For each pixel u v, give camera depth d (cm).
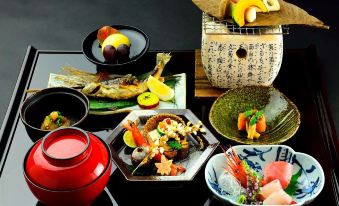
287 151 105
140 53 125
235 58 115
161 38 164
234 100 116
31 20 171
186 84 122
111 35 124
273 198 98
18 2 175
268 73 117
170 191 103
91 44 127
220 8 113
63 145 95
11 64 160
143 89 117
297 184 104
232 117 115
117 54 120
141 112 112
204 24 115
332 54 159
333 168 107
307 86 121
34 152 96
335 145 111
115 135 108
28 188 104
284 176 102
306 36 164
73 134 96
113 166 107
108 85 119
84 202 97
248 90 116
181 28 167
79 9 174
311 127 113
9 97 153
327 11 170
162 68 120
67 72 124
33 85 122
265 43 113
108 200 102
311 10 171
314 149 110
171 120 108
